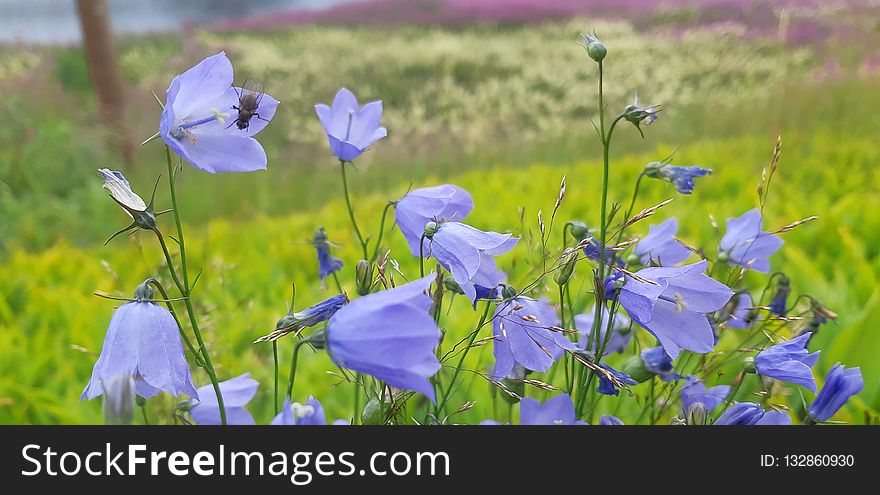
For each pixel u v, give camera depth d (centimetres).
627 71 178
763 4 180
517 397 43
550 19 234
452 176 134
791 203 87
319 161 152
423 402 50
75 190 136
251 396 44
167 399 52
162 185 138
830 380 44
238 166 42
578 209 94
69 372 57
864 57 156
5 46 199
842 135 125
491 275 43
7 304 71
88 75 185
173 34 234
